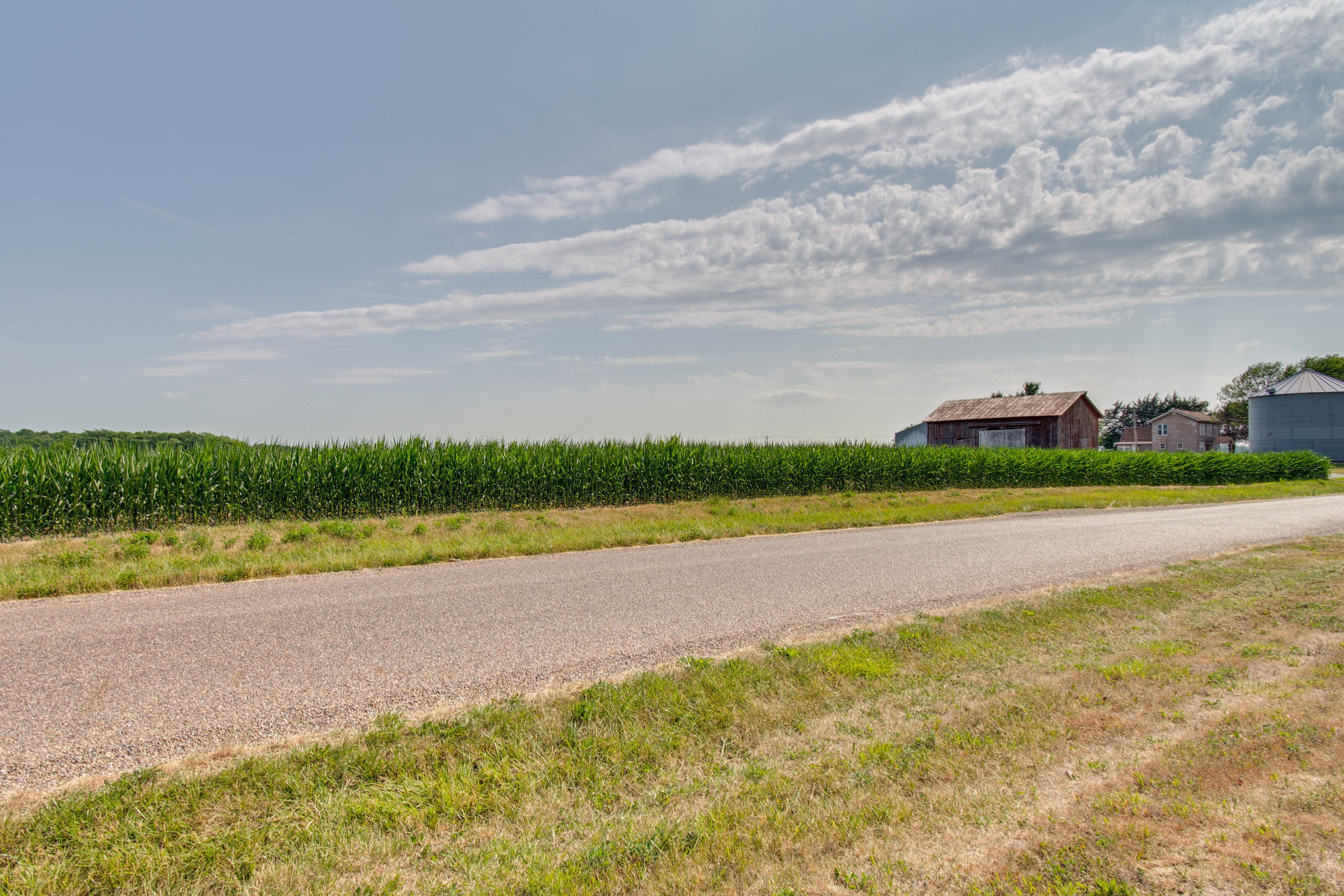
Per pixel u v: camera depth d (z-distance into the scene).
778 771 3.66
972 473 26.59
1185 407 101.44
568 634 6.09
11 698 4.38
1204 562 9.60
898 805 3.26
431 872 2.82
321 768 3.55
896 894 2.63
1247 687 4.65
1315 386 50.25
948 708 4.47
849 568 9.34
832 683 4.91
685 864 2.84
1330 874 2.64
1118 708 4.38
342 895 2.65
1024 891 2.63
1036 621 6.61
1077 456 30.00
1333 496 23.73
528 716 4.26
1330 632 5.95
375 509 15.19
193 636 5.81
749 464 20.91
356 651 5.49
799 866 2.83
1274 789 3.29
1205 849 2.84
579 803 3.36
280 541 11.60
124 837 2.93
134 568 8.38
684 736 4.07
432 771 3.63
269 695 4.55
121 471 12.69
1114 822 3.06
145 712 4.21
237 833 3.00
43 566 8.70
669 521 14.78
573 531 12.65
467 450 17.22
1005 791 3.38
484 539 11.25
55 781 3.39
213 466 13.75
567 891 2.66
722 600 7.48
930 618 6.70
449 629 6.18
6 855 2.79
